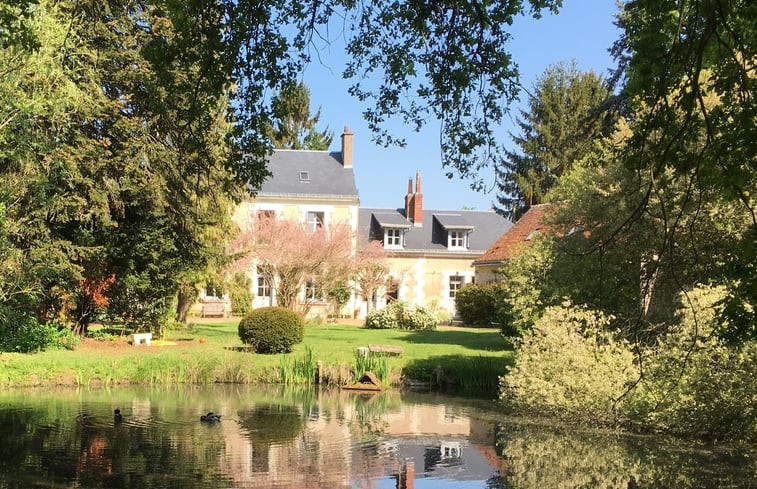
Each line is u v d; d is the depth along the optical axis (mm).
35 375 14406
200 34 5793
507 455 9195
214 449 9039
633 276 13719
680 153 4781
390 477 7949
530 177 41031
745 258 4742
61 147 15195
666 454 9328
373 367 16094
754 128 4445
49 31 12258
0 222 13500
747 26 4887
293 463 8445
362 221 39938
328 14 6316
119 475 7652
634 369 10773
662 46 4770
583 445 9836
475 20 6223
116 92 17500
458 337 23812
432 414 12312
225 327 26188
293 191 35594
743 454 9336
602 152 14562
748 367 9484
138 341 18484
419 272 38344
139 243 18375
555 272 15148
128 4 16500
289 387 15461
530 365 12039
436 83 6535
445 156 6652
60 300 17828
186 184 18219
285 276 27469
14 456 8398
